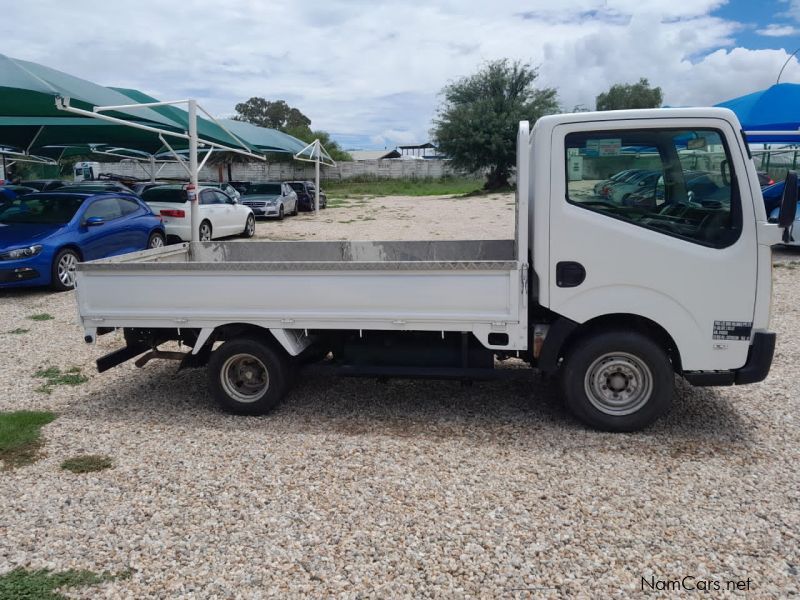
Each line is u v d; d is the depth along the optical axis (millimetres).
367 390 5750
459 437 4680
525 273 4465
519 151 4477
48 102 11789
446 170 54750
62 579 3113
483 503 3738
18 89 10367
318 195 27969
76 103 11047
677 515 3580
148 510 3744
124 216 12414
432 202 35531
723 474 4039
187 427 4996
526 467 4176
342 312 4746
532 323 4691
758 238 4219
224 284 4902
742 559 3186
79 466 4316
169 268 4953
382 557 3252
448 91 44062
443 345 4938
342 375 5086
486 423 4926
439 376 4902
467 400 5438
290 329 4902
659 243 4297
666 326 4387
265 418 5141
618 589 2980
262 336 5078
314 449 4527
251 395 5207
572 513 3617
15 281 9992
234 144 16922
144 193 17047
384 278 4637
